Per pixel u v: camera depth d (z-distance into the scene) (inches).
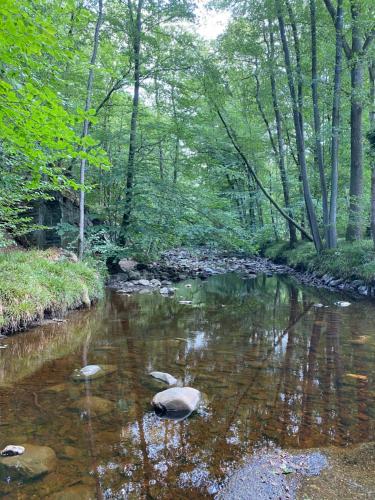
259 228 875.4
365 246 470.6
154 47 528.1
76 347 229.1
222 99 580.7
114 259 537.0
